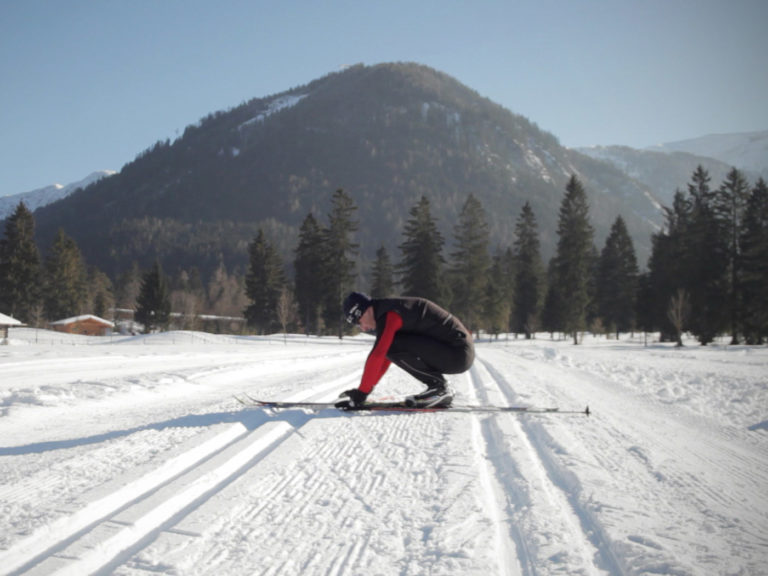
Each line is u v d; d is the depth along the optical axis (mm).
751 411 6977
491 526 2379
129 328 73625
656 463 3643
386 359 5199
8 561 1965
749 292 39000
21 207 58812
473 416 5238
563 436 4312
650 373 12609
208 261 179500
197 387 8266
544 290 67750
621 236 62062
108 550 2076
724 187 42125
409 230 53938
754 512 2691
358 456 3584
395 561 2023
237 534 2262
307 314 59156
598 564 2051
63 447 3896
